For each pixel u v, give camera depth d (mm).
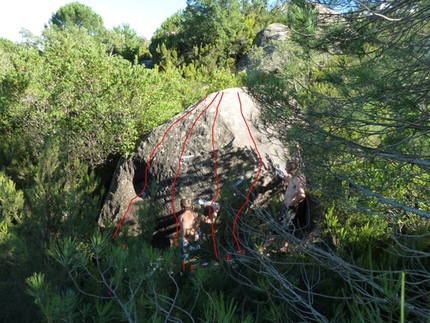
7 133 9648
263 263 4062
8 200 5191
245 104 8383
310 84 4199
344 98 3840
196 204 6965
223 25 24469
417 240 4488
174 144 8102
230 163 7520
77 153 9070
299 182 5930
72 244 3119
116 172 8562
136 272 3176
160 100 9828
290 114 4035
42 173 5348
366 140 4082
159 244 7621
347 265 3436
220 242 6000
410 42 3324
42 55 10781
